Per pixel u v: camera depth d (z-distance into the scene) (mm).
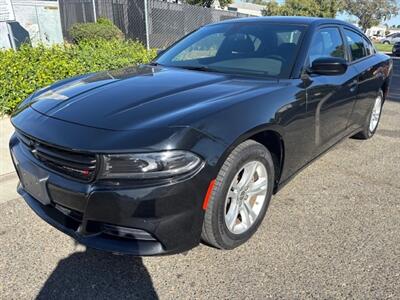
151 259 2482
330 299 2170
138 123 2102
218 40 3578
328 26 3680
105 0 15086
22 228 2807
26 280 2279
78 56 6668
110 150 1944
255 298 2174
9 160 4000
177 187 2000
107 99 2445
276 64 3076
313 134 3186
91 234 2129
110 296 2174
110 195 1974
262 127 2430
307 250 2609
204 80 2834
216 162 2119
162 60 3662
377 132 5562
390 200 3383
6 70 5371
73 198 2082
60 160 2123
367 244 2695
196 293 2207
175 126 2057
